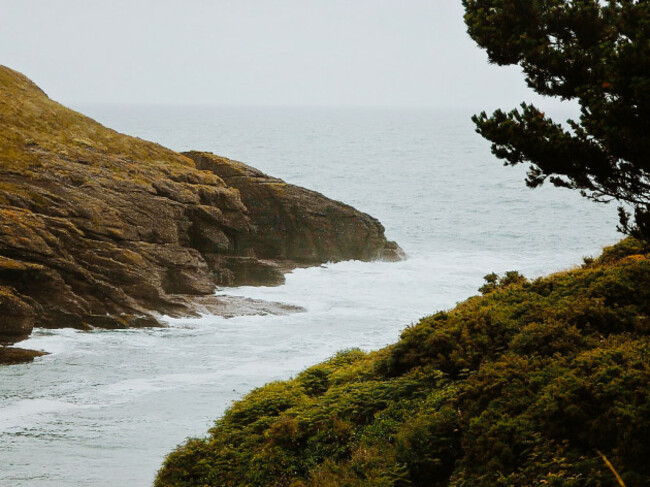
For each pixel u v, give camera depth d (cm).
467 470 2219
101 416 5091
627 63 2586
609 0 3011
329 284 9900
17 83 11688
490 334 2891
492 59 3184
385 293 9450
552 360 2505
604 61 2742
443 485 2275
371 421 2753
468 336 2895
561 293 3106
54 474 4041
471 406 2436
